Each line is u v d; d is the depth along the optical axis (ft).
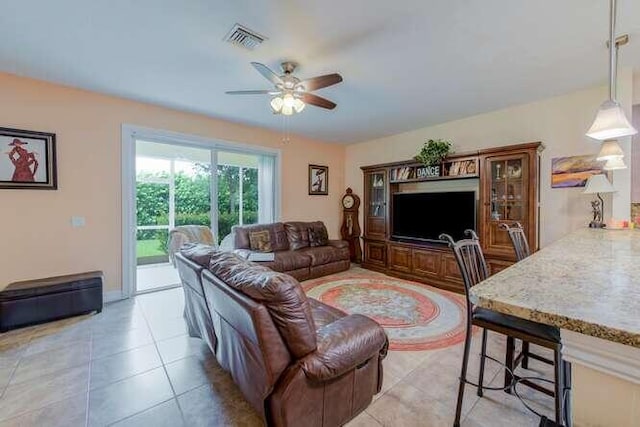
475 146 13.41
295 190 17.52
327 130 16.20
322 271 14.97
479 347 7.86
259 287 4.38
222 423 5.20
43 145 9.82
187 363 7.04
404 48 7.71
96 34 7.14
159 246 13.75
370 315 9.99
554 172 11.09
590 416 2.22
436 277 13.32
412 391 6.07
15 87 9.39
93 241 10.87
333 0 5.93
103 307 10.56
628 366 2.05
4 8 6.15
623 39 7.25
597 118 4.96
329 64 8.57
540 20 6.54
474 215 12.76
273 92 8.54
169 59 8.33
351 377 5.10
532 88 10.30
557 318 2.24
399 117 13.62
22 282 9.37
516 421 5.23
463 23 6.66
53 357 7.23
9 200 9.37
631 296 2.67
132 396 5.86
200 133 13.53
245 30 6.95
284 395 4.25
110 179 11.19
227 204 15.08
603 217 9.88
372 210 17.46
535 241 10.82
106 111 11.07
